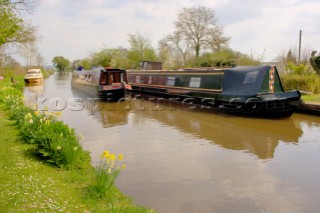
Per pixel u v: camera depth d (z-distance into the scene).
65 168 6.03
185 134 10.64
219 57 33.31
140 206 5.18
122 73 20.52
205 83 15.67
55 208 4.26
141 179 6.62
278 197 5.90
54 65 105.94
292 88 17.33
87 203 4.57
